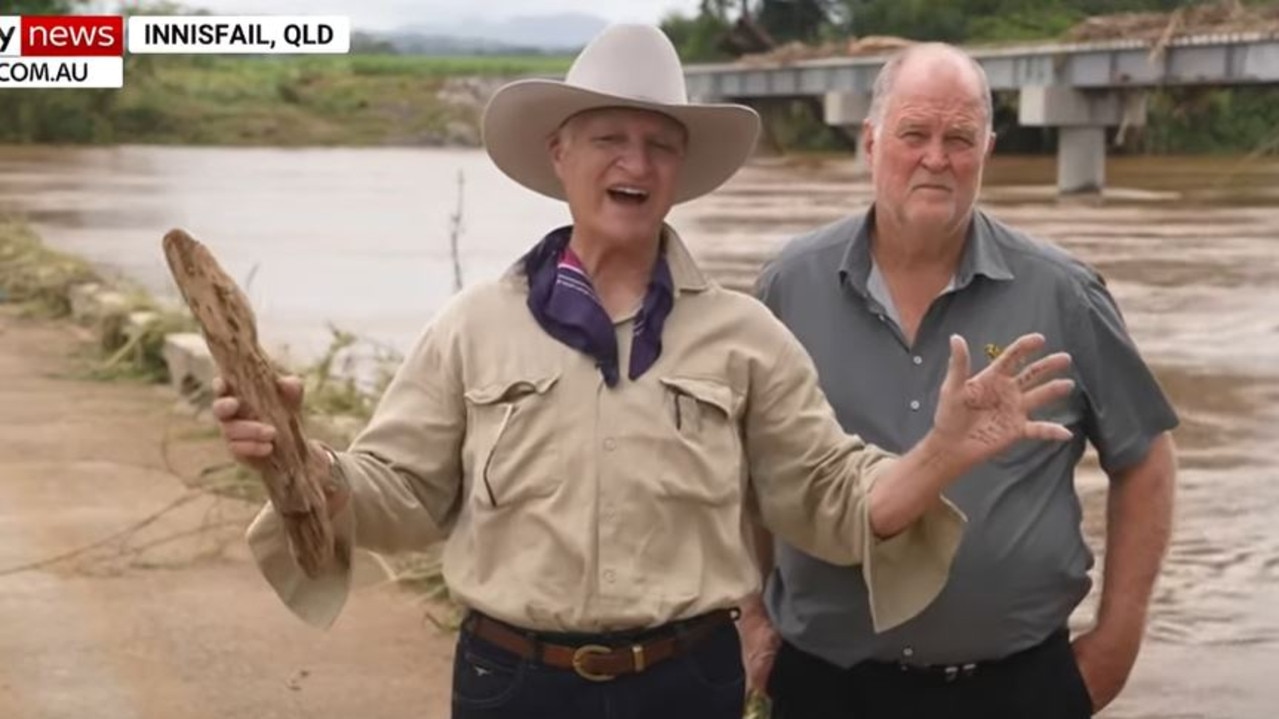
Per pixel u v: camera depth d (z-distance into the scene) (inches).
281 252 793.6
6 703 212.2
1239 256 799.1
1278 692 238.8
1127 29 1249.4
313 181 1365.7
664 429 120.0
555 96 124.0
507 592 120.0
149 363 433.7
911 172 136.3
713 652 122.5
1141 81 1213.7
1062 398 137.4
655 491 119.2
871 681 143.9
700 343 123.0
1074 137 1284.4
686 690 121.3
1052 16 2070.6
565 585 119.0
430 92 2400.3
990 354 139.5
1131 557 145.6
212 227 914.1
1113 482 146.8
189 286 112.8
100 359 451.8
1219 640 258.5
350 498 120.8
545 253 125.3
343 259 762.2
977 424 119.0
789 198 1196.5
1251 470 364.2
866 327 141.9
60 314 539.5
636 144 124.5
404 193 1211.9
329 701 215.2
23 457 341.4
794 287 144.9
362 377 412.8
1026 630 140.6
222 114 2233.0
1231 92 1357.0
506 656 121.6
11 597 253.3
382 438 124.6
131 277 640.4
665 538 119.8
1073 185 1283.2
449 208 1048.8
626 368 121.2
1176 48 1188.5
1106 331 141.3
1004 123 1700.3
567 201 129.2
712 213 1050.7
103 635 237.5
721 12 2484.0
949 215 136.2
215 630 239.5
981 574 138.1
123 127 2161.7
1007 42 1867.6
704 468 120.4
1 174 1450.5
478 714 122.8
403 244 829.8
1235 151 1550.2
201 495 311.1
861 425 141.1
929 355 140.2
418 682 221.8
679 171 127.7
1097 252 822.5
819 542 127.5
